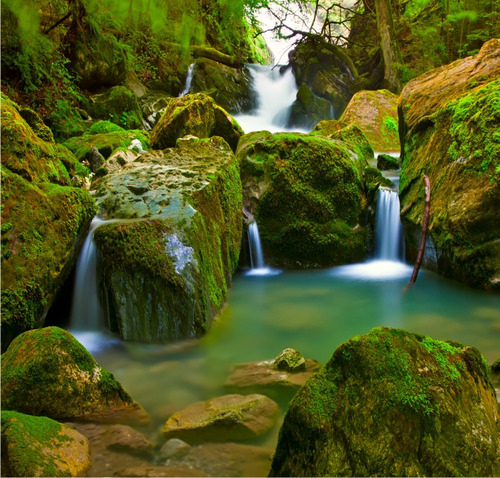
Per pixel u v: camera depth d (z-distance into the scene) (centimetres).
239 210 639
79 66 1277
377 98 1301
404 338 227
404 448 199
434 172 624
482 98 584
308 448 211
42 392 291
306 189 688
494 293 544
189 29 868
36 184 451
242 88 1970
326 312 509
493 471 205
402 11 1894
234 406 305
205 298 454
